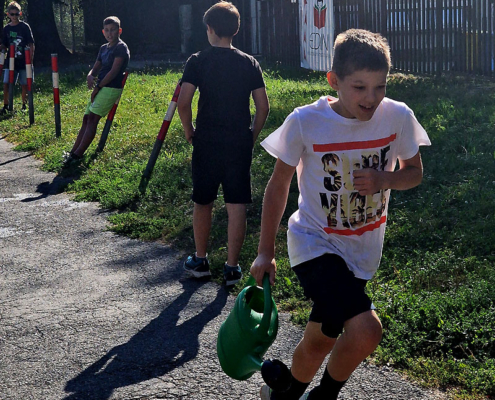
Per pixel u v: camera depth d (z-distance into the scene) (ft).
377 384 11.00
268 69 57.57
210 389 11.19
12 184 27.32
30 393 11.30
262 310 9.58
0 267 17.92
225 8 15.70
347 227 8.95
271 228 9.11
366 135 8.70
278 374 8.06
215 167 15.61
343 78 8.15
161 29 89.76
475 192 20.17
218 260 17.24
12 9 44.65
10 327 14.03
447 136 26.58
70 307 15.02
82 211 23.17
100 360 12.41
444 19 44.50
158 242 19.53
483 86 39.09
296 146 8.79
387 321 13.00
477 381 10.74
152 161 25.26
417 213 18.98
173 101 25.14
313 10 55.06
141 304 15.05
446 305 13.33
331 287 8.29
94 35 95.91
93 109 29.14
